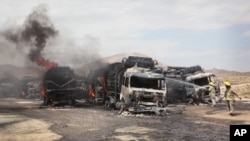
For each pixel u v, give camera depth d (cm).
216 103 2706
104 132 1328
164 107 1986
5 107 2758
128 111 2011
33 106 2891
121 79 2295
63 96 2770
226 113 1927
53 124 1595
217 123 1535
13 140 1180
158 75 2002
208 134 1230
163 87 1992
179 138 1155
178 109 2323
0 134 1308
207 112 2064
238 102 2842
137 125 1512
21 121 1722
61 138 1209
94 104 2969
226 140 1106
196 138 1154
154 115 1948
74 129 1434
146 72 2036
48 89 2730
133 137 1189
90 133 1312
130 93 1966
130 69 2095
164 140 1122
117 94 2364
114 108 2381
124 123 1593
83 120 1750
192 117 1831
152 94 1964
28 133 1331
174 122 1616
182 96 2912
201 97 2850
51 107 2697
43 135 1279
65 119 1806
